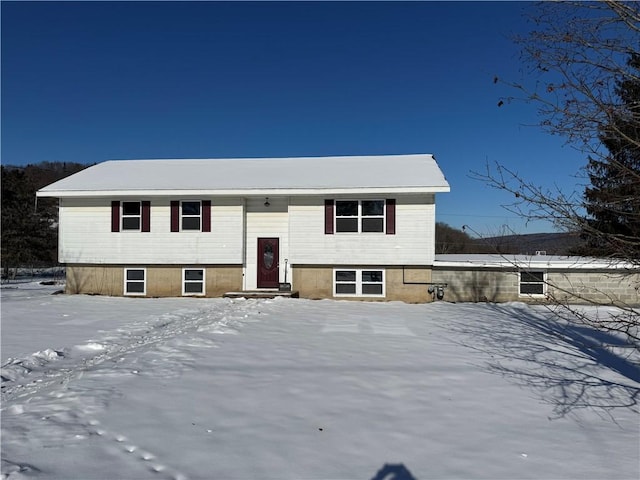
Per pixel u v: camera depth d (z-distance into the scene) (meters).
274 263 17.28
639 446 4.41
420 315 12.74
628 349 8.86
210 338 8.76
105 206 17.28
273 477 3.60
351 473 3.72
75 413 4.72
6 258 29.91
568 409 5.46
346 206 16.41
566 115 4.51
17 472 3.46
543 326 11.23
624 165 4.49
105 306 14.34
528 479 3.70
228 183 16.89
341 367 6.95
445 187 15.45
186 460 3.81
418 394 5.79
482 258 17.73
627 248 4.64
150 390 5.57
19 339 9.08
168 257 17.02
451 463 3.95
